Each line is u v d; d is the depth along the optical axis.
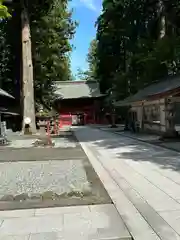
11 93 29.75
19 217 4.49
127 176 7.12
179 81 16.53
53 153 11.77
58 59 30.06
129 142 15.23
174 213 4.45
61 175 7.51
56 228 4.04
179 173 7.18
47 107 30.67
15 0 23.42
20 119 28.53
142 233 3.78
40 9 26.30
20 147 14.14
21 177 7.37
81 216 4.46
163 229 3.88
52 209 4.81
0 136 16.84
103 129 30.67
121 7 29.83
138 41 28.64
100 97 49.78
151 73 25.58
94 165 8.84
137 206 4.83
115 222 4.19
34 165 9.14
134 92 31.91
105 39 37.94
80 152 11.89
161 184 6.21
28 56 23.59
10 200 5.34
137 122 23.84
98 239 3.66
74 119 53.53
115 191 5.78
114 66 42.62
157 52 23.98
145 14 27.22
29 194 5.70
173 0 23.61
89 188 6.05
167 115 15.96
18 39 28.28
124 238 3.68
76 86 52.75
